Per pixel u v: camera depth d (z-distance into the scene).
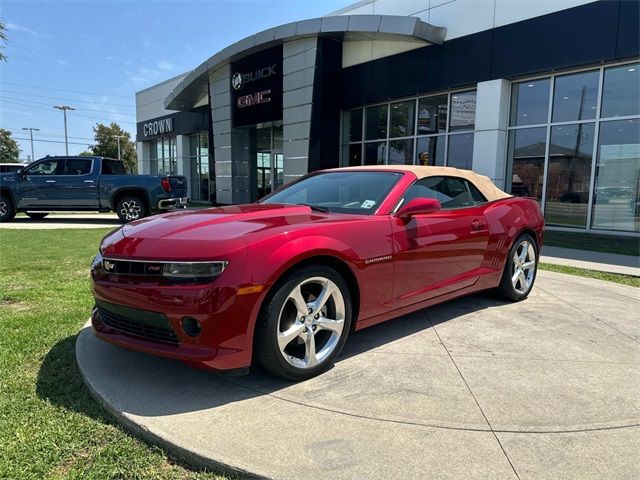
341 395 2.76
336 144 15.74
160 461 2.20
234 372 2.70
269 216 3.20
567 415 2.56
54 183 13.39
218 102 19.89
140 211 13.44
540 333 3.88
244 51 17.12
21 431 2.38
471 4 11.89
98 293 2.94
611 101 10.41
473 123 12.53
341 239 3.05
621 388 2.88
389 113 14.70
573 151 11.12
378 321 3.43
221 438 2.29
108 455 2.22
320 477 2.03
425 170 4.05
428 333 3.86
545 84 11.39
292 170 16.16
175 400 2.67
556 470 2.10
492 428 2.42
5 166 18.27
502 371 3.11
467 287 4.22
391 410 2.59
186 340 2.62
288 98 15.98
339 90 15.51
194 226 2.99
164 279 2.65
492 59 11.59
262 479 2.04
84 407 2.65
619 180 10.48
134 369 3.06
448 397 2.74
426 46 13.00
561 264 7.18
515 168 12.15
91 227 12.23
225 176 20.05
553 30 10.45
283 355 2.81
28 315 4.15
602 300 4.98
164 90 28.03
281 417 2.50
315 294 3.03
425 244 3.64
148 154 31.83
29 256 7.28
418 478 2.04
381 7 14.34
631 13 9.30
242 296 2.59
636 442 2.32
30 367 3.13
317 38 14.70
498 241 4.47
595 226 10.98
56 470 2.09
